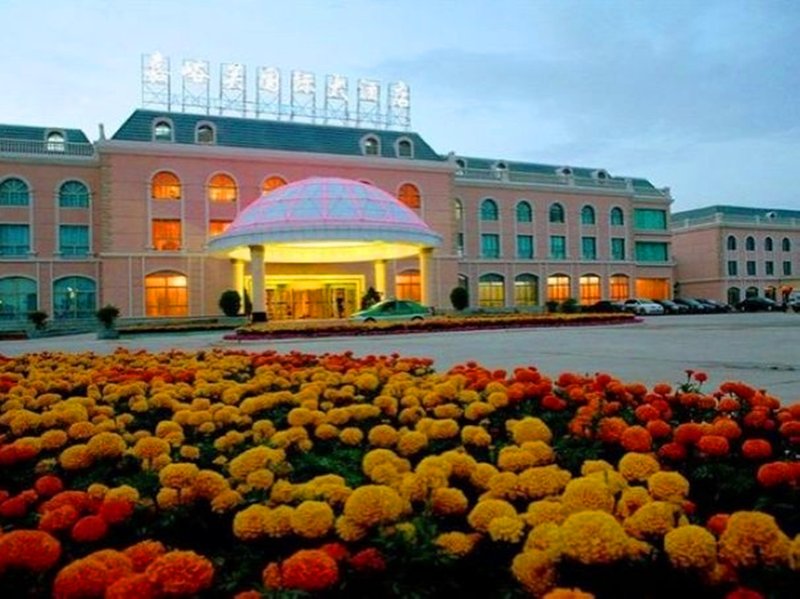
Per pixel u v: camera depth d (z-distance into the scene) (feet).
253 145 131.13
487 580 6.01
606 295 167.73
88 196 121.80
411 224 98.12
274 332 72.64
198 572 4.99
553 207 163.63
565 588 5.03
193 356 27.73
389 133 146.00
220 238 101.30
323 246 115.34
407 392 14.49
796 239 207.72
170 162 123.13
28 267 117.91
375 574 5.65
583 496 6.20
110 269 118.62
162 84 130.93
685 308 158.61
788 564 5.09
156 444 9.59
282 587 5.21
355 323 83.25
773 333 60.29
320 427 11.18
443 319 86.43
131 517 7.22
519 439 9.91
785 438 10.50
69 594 4.91
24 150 119.65
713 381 25.09
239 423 12.62
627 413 12.91
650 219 183.21
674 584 5.26
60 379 18.60
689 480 8.68
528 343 54.54
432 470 7.13
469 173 157.17
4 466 9.57
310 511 6.22
